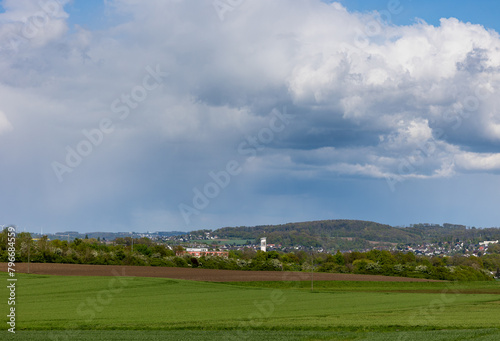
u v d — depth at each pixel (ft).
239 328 119.75
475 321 130.72
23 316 135.64
